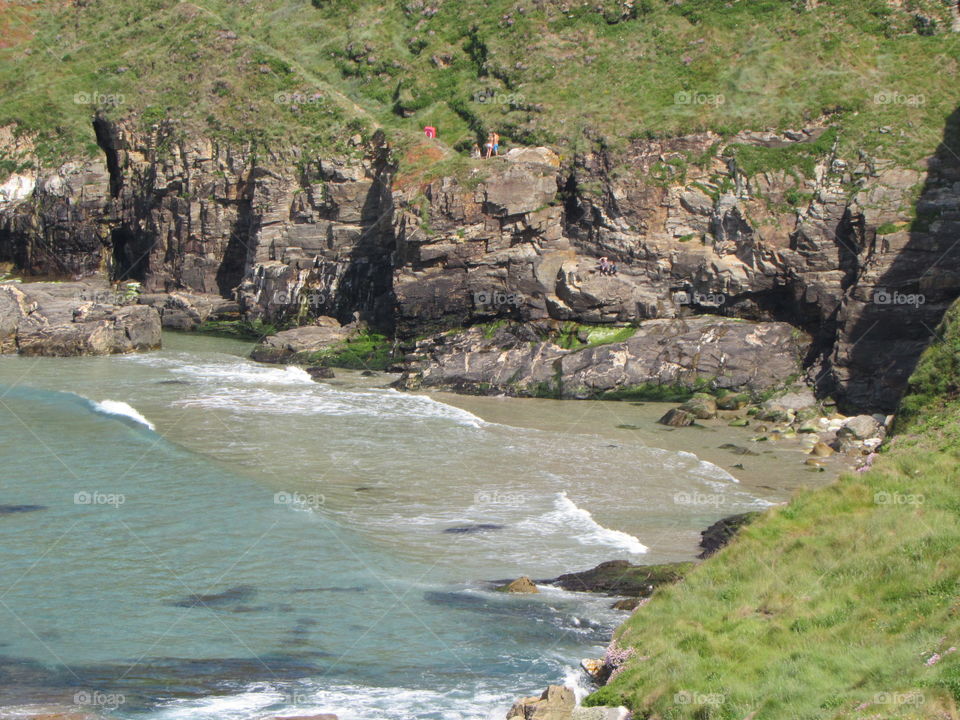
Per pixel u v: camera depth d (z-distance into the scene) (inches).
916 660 805.9
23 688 918.4
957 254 2148.1
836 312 2265.0
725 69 2819.9
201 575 1214.9
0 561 1245.1
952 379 1603.1
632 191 2571.4
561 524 1408.7
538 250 2512.3
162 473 1625.2
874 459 1432.1
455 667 971.3
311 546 1314.0
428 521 1419.8
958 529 1013.8
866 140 2421.3
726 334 2299.5
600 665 953.5
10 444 1776.6
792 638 904.9
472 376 2338.8
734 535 1205.7
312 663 984.3
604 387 2266.2
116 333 2723.9
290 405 2132.1
